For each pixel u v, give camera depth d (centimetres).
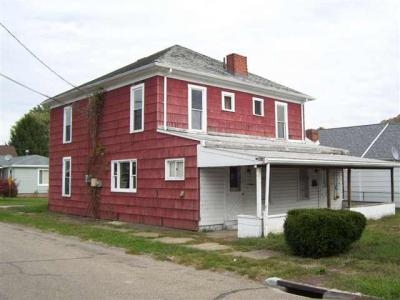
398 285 770
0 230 1677
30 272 913
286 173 2166
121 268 976
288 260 1052
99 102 2141
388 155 2870
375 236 1366
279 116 2345
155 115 1809
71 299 712
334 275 888
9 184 4022
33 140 6738
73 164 2373
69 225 1800
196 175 1641
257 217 1417
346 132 3341
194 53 2275
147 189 1850
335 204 2470
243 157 1470
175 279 876
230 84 2067
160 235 1508
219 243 1328
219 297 745
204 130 1945
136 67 1961
